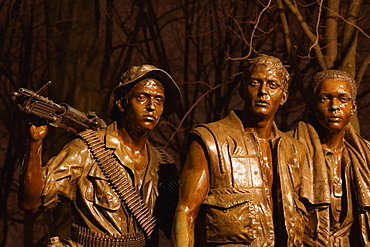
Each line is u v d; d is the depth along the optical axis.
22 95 7.91
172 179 8.92
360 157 9.05
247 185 8.28
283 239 8.34
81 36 15.17
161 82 8.73
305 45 16.06
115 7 18.02
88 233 8.51
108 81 18.23
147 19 17.98
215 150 8.31
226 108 17.47
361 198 8.91
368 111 18.05
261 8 16.59
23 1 17.91
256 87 8.42
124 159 8.65
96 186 8.55
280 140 8.58
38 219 20.30
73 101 14.94
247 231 8.18
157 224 8.75
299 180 8.65
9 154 19.45
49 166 8.44
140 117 8.59
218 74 17.66
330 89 8.88
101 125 8.89
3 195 19.48
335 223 8.93
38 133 8.11
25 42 18.23
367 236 8.91
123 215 8.59
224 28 17.47
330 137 9.05
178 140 17.69
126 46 17.80
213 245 8.25
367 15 16.62
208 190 8.31
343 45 12.17
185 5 17.97
